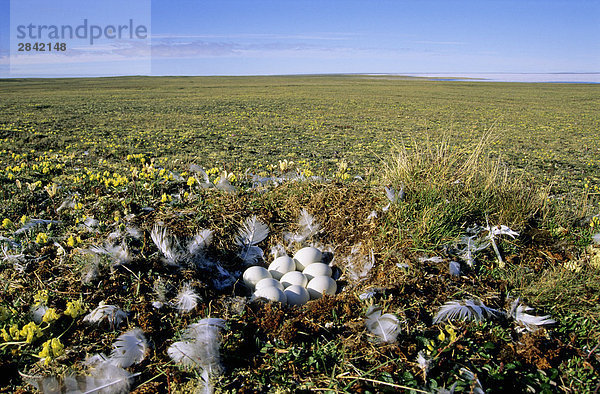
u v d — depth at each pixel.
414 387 2.33
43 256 3.52
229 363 2.54
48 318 2.64
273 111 24.56
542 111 28.12
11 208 4.64
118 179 5.20
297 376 2.46
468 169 4.53
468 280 3.29
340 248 4.01
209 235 3.73
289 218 4.38
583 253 3.73
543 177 8.91
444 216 3.78
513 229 3.88
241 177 5.69
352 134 15.97
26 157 9.01
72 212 4.51
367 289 3.19
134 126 16.50
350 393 2.33
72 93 38.53
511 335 2.82
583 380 2.45
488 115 24.80
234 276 3.68
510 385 2.43
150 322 2.80
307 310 3.00
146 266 3.35
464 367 2.49
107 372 2.37
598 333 2.80
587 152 13.48
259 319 2.85
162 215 4.14
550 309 3.04
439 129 17.66
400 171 4.47
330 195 4.54
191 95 37.31
